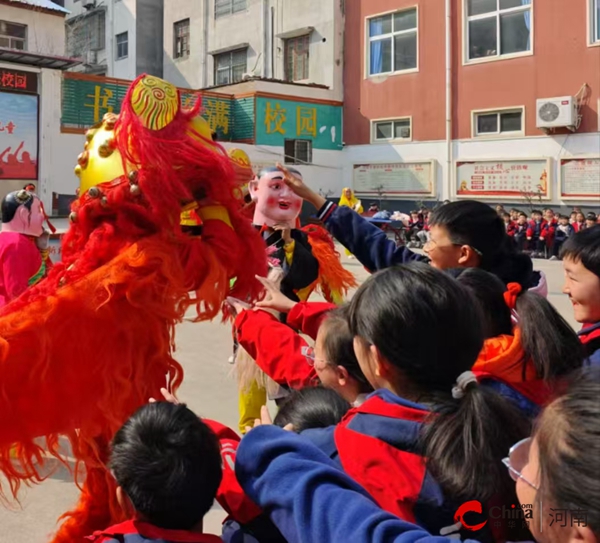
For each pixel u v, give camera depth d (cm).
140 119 207
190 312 680
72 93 1430
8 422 185
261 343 198
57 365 188
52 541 219
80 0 2402
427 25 1625
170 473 130
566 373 157
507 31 1516
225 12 2044
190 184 218
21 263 352
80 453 203
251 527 142
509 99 1512
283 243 324
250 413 333
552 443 90
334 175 1816
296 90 1727
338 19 1789
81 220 211
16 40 1524
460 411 124
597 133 1400
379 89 1733
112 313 195
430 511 121
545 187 1473
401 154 1700
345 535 108
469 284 175
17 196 360
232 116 1695
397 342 128
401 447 124
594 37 1392
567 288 213
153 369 205
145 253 199
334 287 343
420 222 1559
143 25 2206
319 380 187
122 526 137
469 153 1588
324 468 119
